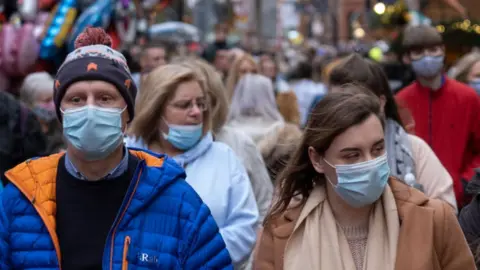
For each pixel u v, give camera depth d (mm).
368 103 7754
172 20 43281
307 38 96438
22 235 7191
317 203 8109
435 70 14430
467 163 14844
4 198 7340
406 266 7613
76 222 7266
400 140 10922
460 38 29172
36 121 13445
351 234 8078
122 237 7203
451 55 29438
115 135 7234
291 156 8547
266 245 8297
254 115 16516
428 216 7734
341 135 7730
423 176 10812
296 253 8070
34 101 16453
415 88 15016
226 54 27609
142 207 7297
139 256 7207
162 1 30469
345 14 101688
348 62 11156
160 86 10234
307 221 8102
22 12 22922
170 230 7348
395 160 10773
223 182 10172
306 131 8055
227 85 18406
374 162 7691
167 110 10312
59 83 7336
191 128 10258
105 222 7285
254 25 60656
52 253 7156
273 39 58969
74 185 7352
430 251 7621
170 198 7414
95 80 7270
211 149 10469
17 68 21000
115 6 21562
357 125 7691
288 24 74562
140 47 22328
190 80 10312
